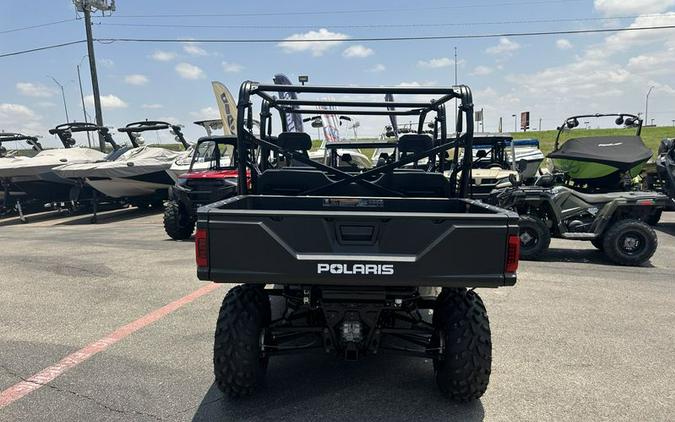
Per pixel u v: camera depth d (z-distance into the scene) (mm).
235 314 3090
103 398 3246
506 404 3145
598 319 4707
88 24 22891
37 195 15961
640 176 12336
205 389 3367
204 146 10594
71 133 16984
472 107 3545
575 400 3195
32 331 4480
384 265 2693
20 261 7613
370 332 3100
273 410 3094
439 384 3148
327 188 4109
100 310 5070
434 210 3850
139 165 13562
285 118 5500
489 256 2688
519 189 7488
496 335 4297
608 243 7027
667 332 4371
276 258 2721
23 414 3049
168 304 5238
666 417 2992
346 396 3268
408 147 4609
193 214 9453
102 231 11359
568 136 33875
